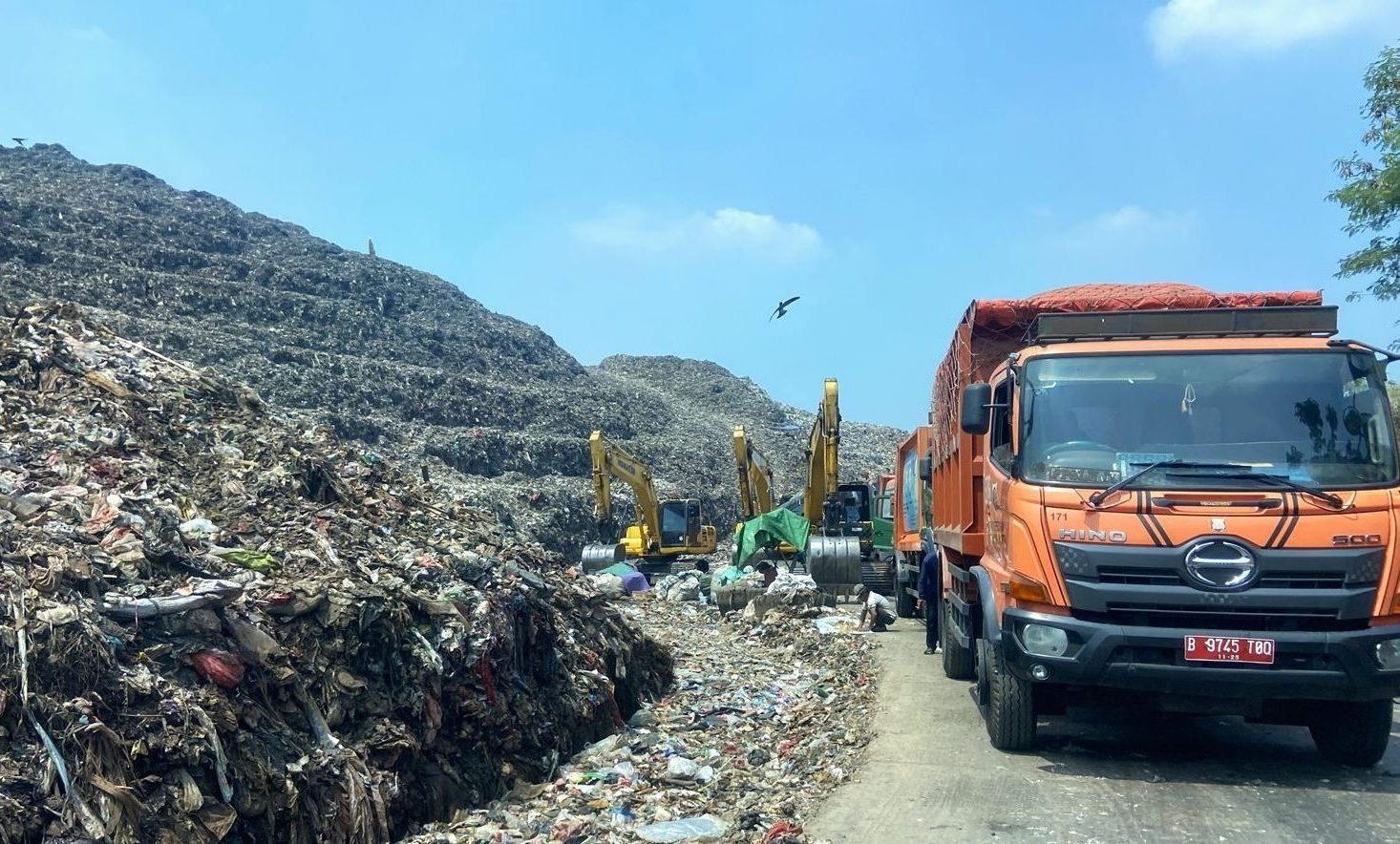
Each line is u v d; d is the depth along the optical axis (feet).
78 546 19.85
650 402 231.50
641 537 92.17
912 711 30.48
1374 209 45.29
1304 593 20.44
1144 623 21.29
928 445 41.16
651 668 37.47
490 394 175.83
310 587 22.11
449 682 23.62
